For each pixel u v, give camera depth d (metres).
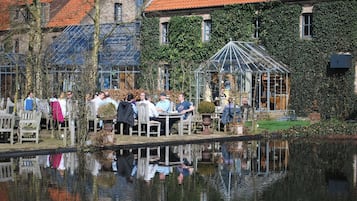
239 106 25.78
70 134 18.88
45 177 13.63
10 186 12.52
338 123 26.09
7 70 35.88
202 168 15.45
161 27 37.94
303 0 31.98
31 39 29.83
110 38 38.41
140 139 20.97
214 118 24.84
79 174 14.09
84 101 18.12
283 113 31.48
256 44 33.53
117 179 13.55
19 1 34.75
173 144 20.56
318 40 31.41
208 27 36.03
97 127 22.66
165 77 37.50
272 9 33.12
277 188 12.84
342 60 30.16
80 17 44.62
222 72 30.42
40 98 25.61
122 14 44.22
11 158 16.58
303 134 24.17
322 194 12.20
